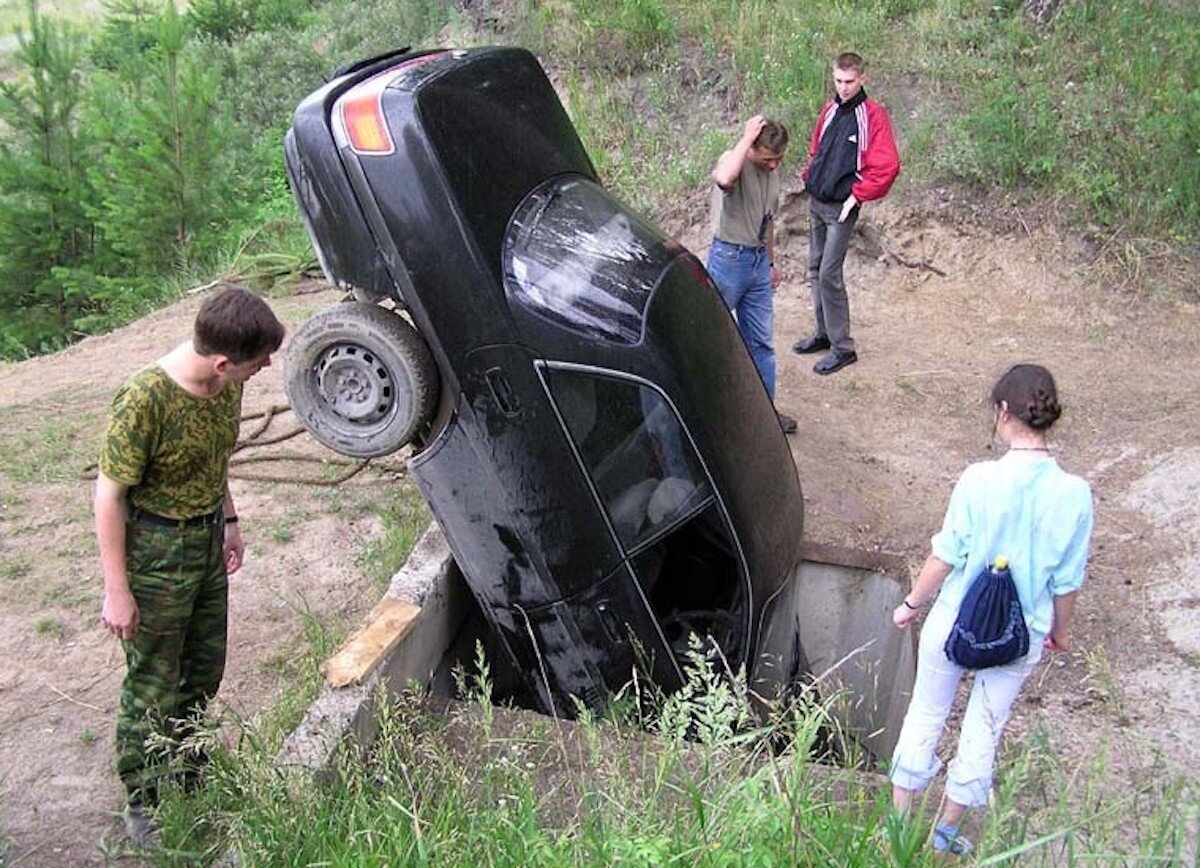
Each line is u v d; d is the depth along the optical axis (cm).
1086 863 316
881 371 805
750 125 630
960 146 948
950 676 358
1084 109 959
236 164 1256
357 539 570
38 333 1136
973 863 294
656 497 439
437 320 421
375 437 432
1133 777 419
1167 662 505
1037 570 341
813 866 290
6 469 634
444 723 427
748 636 452
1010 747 415
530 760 398
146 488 333
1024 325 872
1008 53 1034
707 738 335
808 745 325
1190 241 897
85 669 471
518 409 425
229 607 511
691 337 453
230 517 379
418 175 413
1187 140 923
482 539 443
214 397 333
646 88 1072
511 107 464
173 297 1041
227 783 349
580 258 442
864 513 638
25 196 1137
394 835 319
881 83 1029
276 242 1077
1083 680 486
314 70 1675
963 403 763
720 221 651
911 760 365
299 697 421
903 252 934
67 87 1152
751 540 450
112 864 363
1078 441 710
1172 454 677
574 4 1159
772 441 492
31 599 516
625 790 321
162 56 1141
